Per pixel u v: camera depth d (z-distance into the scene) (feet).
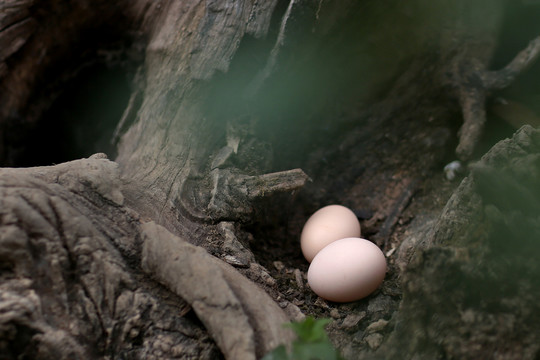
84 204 1.39
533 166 1.31
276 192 1.66
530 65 1.75
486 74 1.80
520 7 1.87
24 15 1.99
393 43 1.90
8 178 1.33
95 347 1.26
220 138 1.76
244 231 1.65
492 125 1.86
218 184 1.64
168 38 1.88
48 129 2.23
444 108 1.88
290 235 1.82
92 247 1.31
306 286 1.59
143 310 1.31
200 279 1.29
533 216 1.28
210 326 1.27
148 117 1.82
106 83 2.23
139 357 1.28
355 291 1.47
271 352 1.22
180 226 1.53
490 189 1.31
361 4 1.77
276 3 1.69
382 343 1.39
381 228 1.78
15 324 1.20
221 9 1.75
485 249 1.29
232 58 1.71
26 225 1.28
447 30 1.84
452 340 1.27
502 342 1.24
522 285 1.25
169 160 1.70
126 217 1.42
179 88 1.78
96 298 1.29
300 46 1.74
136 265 1.36
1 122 2.10
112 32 2.11
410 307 1.33
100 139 2.23
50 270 1.27
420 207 1.80
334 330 1.46
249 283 1.41
